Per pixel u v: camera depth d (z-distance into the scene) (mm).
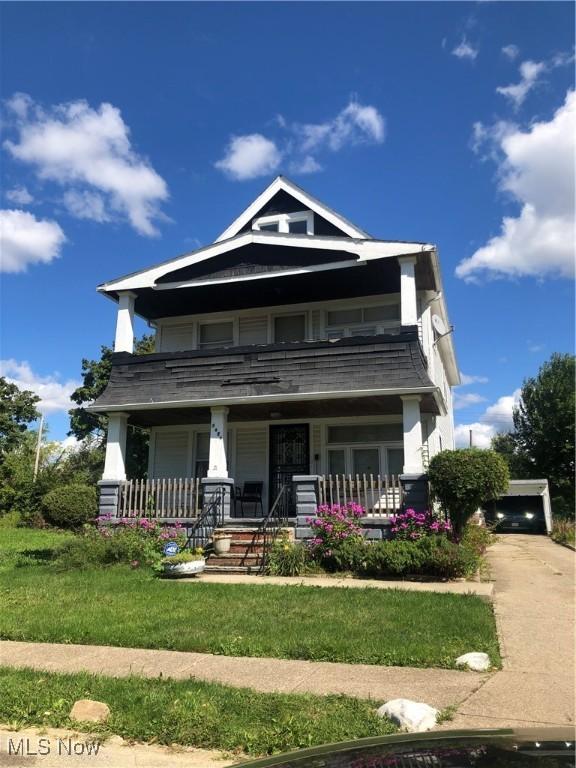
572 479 45125
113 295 16062
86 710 4574
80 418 34094
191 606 8336
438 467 12094
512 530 33000
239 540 12922
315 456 16109
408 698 4844
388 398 13578
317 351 13984
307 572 11477
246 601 8555
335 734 4051
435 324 17891
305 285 15383
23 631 7254
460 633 6754
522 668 5676
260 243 14695
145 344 32719
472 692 4984
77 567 12102
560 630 7105
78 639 6992
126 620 7684
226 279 14992
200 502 14367
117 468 14758
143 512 14258
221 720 4371
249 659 6070
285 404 14383
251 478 16562
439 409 15297
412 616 7508
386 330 15930
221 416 14281
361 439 15977
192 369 14820
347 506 12227
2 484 31219
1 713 4645
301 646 6324
